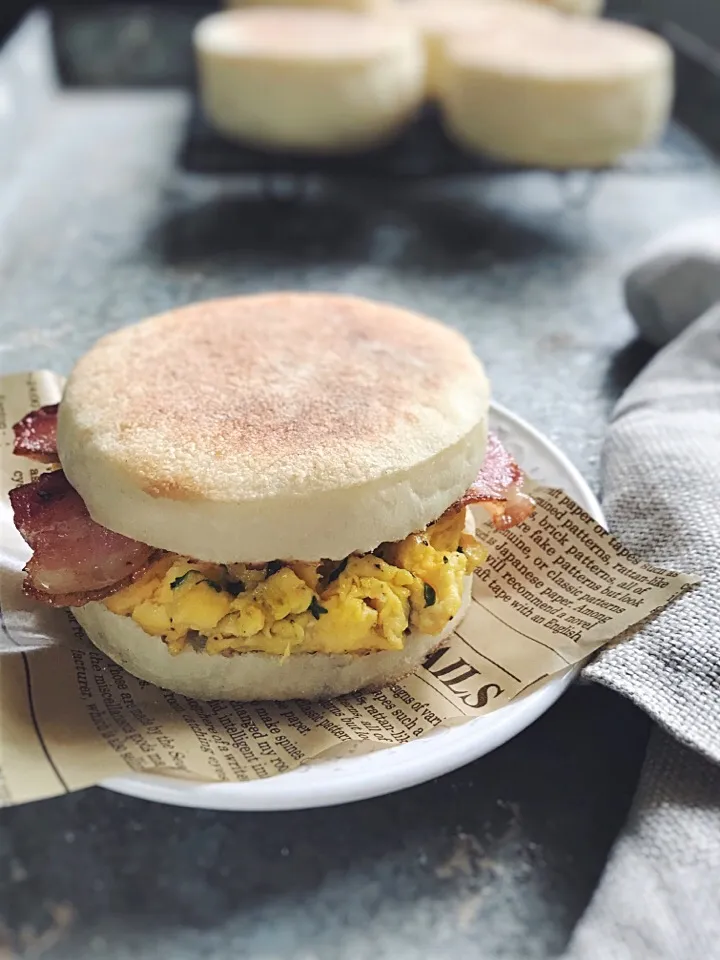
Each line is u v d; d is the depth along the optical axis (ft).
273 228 1.37
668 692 0.53
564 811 0.51
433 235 1.37
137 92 1.88
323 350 0.65
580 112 1.26
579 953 0.42
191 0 1.85
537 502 0.68
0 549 0.66
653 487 0.69
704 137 1.68
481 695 0.56
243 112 1.31
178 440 0.55
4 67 1.51
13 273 1.21
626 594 0.60
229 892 0.47
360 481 0.53
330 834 0.50
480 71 1.28
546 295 1.20
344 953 0.44
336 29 1.42
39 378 0.79
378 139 1.38
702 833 0.47
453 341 0.68
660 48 1.38
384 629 0.56
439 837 0.50
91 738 0.52
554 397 0.95
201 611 0.55
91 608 0.59
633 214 1.45
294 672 0.56
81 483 0.57
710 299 0.97
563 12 1.73
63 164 1.56
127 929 0.45
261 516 0.52
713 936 0.43
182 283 1.20
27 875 0.47
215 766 0.50
